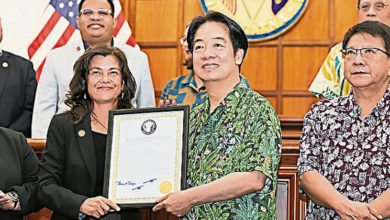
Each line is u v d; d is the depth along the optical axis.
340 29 6.69
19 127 3.83
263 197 2.29
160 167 2.42
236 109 2.42
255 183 2.25
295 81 6.70
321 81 3.87
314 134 2.60
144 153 2.47
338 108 2.59
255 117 2.34
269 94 6.72
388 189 2.36
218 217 2.30
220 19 2.51
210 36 2.48
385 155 2.43
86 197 2.47
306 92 6.66
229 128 2.39
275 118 2.36
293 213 2.92
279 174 2.96
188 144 2.49
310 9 6.74
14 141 2.85
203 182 2.35
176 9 6.88
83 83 2.74
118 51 2.78
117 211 2.47
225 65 2.46
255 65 6.75
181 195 2.27
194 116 2.55
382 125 2.48
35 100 3.89
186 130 2.44
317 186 2.45
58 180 2.61
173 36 6.85
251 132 2.33
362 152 2.47
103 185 2.48
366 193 2.41
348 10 6.70
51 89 3.91
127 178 2.45
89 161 2.59
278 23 6.68
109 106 2.73
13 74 3.91
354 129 2.52
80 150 2.61
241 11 6.76
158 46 6.86
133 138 2.51
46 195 2.53
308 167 2.53
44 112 3.83
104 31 4.09
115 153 2.51
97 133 2.68
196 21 2.55
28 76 3.98
